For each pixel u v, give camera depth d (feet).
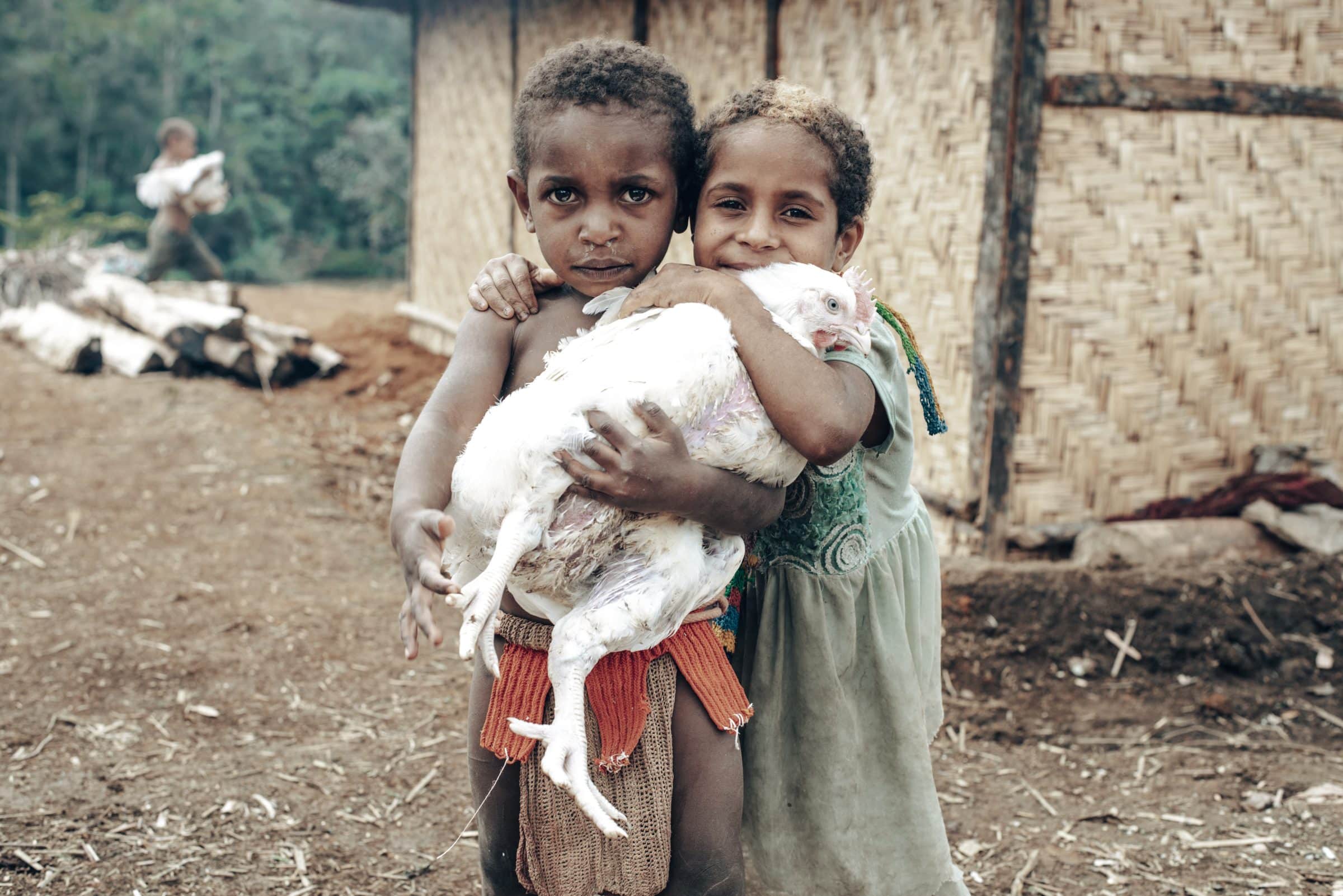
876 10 16.99
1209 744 12.23
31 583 15.60
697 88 22.25
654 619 5.00
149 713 12.17
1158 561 15.06
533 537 4.87
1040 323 15.16
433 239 34.22
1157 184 15.37
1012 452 15.26
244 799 10.50
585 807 4.63
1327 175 16.24
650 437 4.95
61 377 26.91
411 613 4.67
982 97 15.08
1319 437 16.79
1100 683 13.34
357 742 11.82
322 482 21.17
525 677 5.74
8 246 76.74
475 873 9.52
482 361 5.80
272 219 104.88
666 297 5.40
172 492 19.98
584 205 5.52
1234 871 9.69
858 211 5.93
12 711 11.94
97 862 9.30
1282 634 13.94
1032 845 10.18
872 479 6.44
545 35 27.32
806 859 6.47
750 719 6.45
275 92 111.24
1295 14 15.78
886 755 6.50
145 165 104.99
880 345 6.07
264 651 13.92
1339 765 11.75
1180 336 15.79
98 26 102.58
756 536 6.37
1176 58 15.25
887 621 6.45
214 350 27.48
